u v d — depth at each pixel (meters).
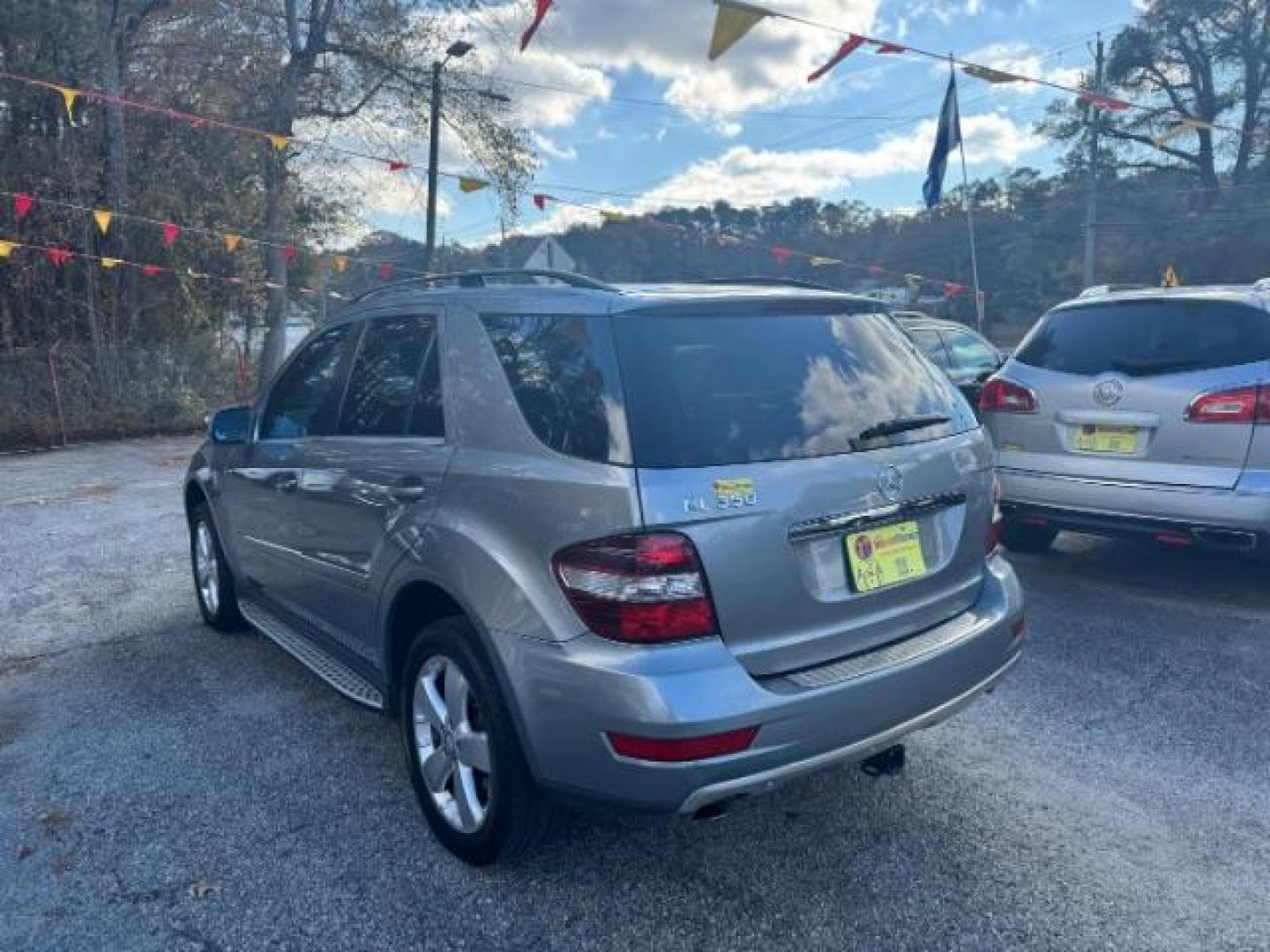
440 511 2.99
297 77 19.17
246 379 19.75
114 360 16.72
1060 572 6.20
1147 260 41.62
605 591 2.46
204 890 2.91
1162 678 4.43
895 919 2.73
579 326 2.81
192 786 3.55
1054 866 2.98
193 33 18.36
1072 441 5.60
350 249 22.23
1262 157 40.97
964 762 3.66
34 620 5.64
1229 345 5.15
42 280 16.75
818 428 2.78
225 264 18.89
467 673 2.86
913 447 2.98
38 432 14.76
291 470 4.06
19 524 8.41
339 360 4.01
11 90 16.28
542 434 2.75
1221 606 5.44
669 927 2.71
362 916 2.78
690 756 2.40
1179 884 2.88
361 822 3.29
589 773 2.53
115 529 8.18
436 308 3.43
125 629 5.43
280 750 3.84
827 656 2.71
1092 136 31.66
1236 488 5.00
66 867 3.04
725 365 2.78
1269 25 38.44
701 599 2.46
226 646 5.11
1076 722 3.99
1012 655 3.24
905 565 2.90
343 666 3.92
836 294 3.26
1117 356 5.51
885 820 3.26
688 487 2.48
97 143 17.22
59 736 4.01
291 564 4.19
